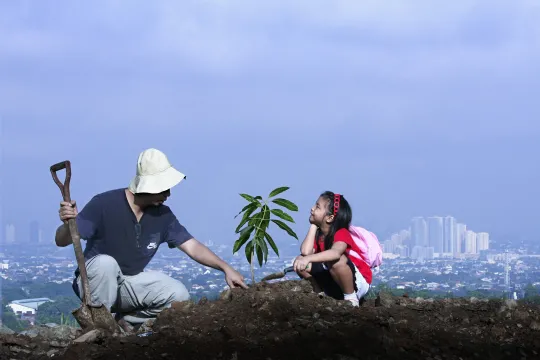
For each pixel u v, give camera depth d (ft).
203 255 16.35
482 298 16.49
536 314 14.46
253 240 18.54
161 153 16.10
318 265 17.37
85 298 14.69
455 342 12.25
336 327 12.99
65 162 14.87
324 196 17.01
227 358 11.76
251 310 14.57
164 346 12.57
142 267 16.34
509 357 11.69
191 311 14.83
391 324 13.23
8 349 13.65
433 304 15.64
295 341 12.29
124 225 15.87
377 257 17.37
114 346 12.86
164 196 15.90
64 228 15.53
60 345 14.15
